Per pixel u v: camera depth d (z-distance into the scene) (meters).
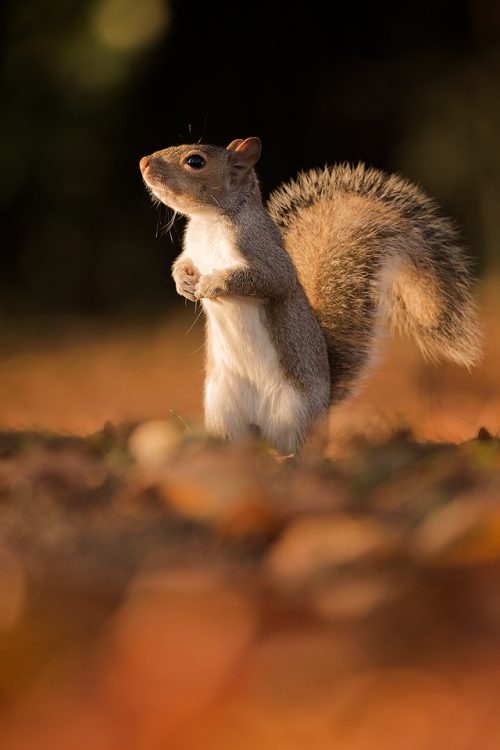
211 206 4.61
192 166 4.61
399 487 4.35
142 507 4.32
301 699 2.68
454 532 3.71
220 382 4.62
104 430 4.56
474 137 7.44
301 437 4.61
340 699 2.67
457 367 5.28
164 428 4.48
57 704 2.76
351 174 4.75
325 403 4.63
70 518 4.30
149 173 4.61
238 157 4.62
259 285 4.59
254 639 3.04
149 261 7.67
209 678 2.80
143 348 6.61
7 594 3.48
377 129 7.87
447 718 2.57
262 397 4.62
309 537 3.84
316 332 4.64
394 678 2.79
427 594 3.35
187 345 6.59
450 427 4.83
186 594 3.43
